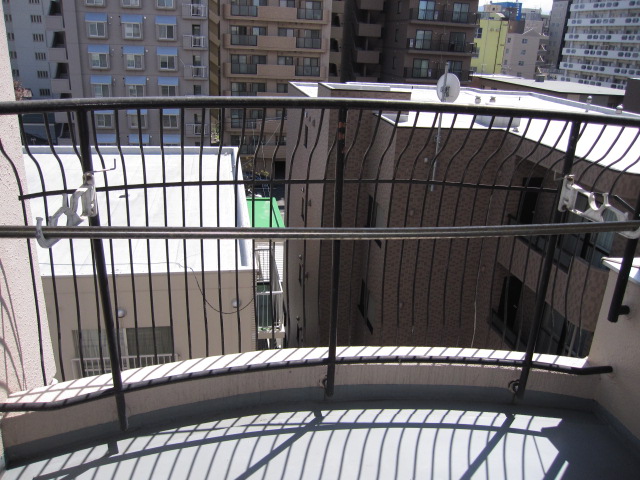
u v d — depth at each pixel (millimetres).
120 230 1743
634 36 74562
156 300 6137
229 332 6383
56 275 5891
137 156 10023
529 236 2064
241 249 6812
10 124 1951
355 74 37250
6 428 1962
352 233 1939
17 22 40750
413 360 2395
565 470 2070
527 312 8750
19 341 2039
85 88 28031
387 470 2012
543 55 98500
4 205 1888
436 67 34844
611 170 6508
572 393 2459
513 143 8648
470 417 2352
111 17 27047
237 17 29719
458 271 9609
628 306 2258
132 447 2074
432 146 8805
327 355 2391
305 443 2129
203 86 29234
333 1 35531
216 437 2143
